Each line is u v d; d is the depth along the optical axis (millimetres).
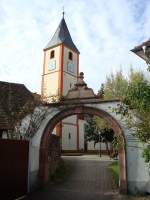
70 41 53719
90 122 40844
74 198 13758
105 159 31828
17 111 17797
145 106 8742
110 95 26297
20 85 22375
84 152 46844
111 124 15688
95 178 19891
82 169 23875
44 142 16844
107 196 14281
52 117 17062
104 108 16047
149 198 13633
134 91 8812
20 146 14602
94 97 16656
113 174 20422
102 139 38062
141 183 14602
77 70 54000
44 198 13766
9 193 13336
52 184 17531
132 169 14883
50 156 18938
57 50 51562
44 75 52281
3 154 13242
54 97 17719
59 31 53594
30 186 15398
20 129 16766
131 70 26281
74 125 49000
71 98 17281
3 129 16750
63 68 50406
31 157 15773
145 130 9750
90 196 14242
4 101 19297
